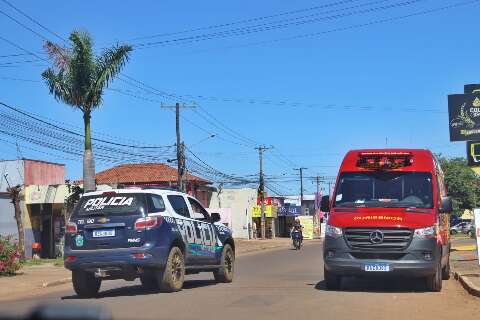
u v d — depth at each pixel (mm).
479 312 9531
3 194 31891
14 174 36375
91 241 11852
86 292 12320
